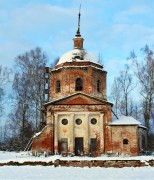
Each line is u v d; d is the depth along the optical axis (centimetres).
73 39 5312
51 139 4584
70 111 4634
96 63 5022
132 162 3481
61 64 5000
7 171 3100
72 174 2927
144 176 2800
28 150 5453
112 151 4531
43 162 3525
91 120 4666
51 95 4975
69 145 4553
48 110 4684
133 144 4547
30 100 5650
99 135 4600
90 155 4484
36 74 5650
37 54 5716
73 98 4672
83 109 4638
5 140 6638
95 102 4662
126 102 6300
